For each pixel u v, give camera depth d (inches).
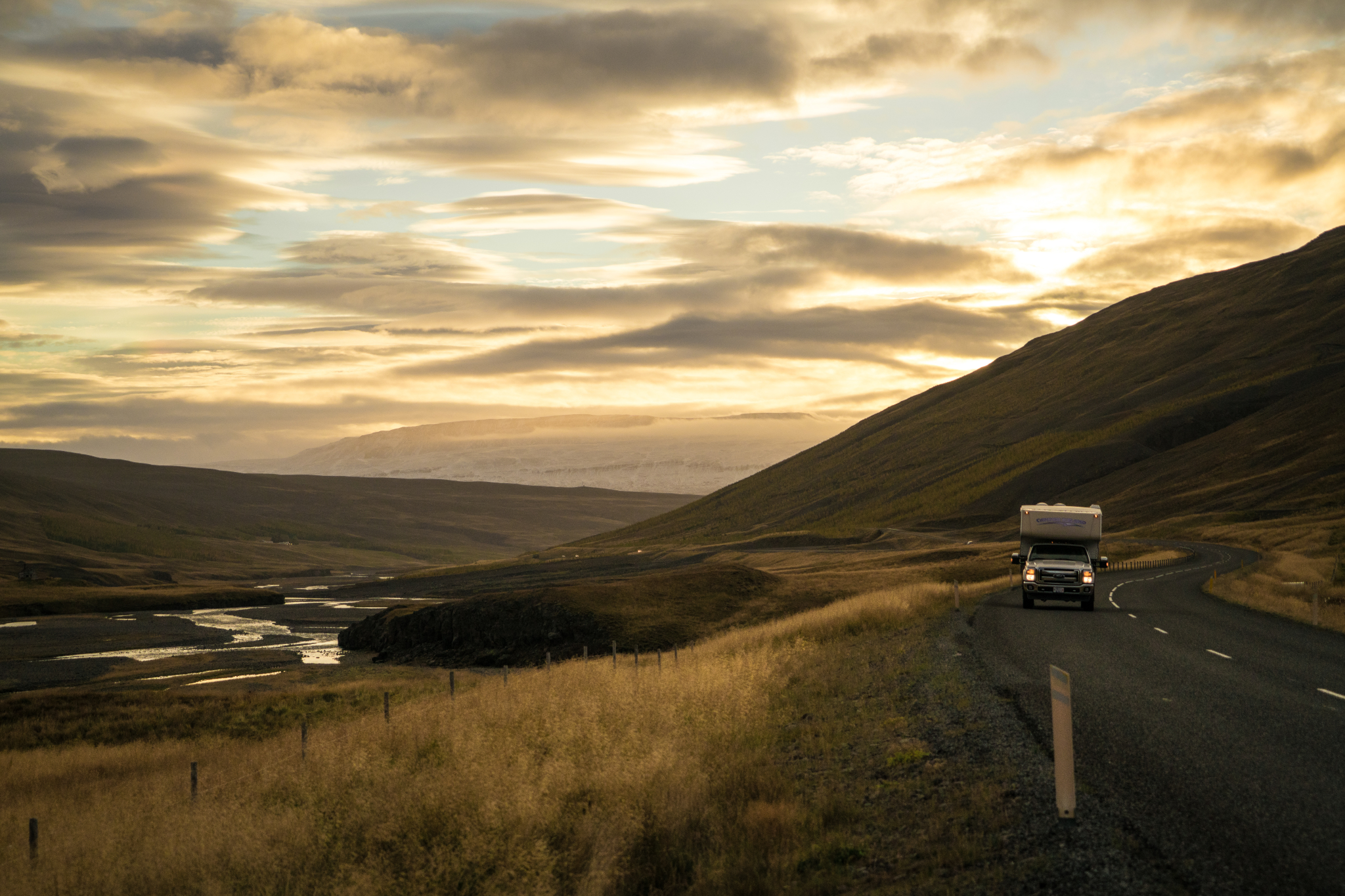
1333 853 254.8
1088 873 248.7
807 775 408.8
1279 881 238.5
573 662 1069.8
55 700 1448.1
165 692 1551.4
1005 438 7775.6
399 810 385.7
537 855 322.7
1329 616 976.3
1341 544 2428.6
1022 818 299.7
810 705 565.0
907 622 1025.5
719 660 763.4
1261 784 320.5
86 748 1131.3
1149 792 315.3
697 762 412.2
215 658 2347.4
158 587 5595.5
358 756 501.4
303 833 382.6
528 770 421.1
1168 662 637.3
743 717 513.7
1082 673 589.6
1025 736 409.1
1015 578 2126.0
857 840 316.8
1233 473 4729.3
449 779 413.7
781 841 325.7
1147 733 406.3
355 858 356.8
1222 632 847.7
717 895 291.6
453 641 2228.1
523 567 6176.2
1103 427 6929.1
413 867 334.0
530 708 615.8
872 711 521.7
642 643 1966.0
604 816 354.9
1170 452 5787.4
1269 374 6638.8
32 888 398.3
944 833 301.7
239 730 1223.5
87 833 475.2
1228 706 465.1
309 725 1194.6
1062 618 1010.1
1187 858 254.8
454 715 649.0
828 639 961.5
